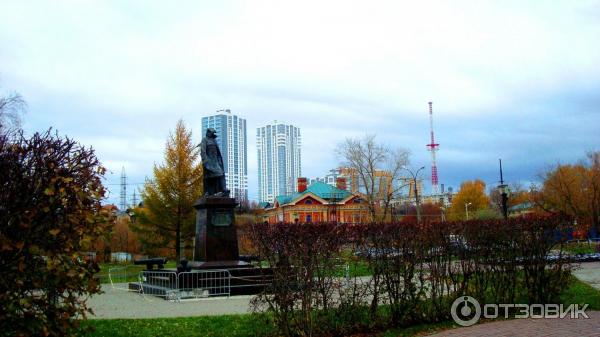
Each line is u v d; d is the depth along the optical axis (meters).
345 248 10.34
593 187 53.62
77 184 6.88
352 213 69.00
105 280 26.64
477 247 12.22
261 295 9.84
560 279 13.53
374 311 10.75
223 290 17.44
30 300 6.37
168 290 17.36
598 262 29.28
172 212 34.06
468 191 85.31
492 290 12.58
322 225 10.11
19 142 6.56
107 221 7.25
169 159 34.12
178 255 34.47
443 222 12.09
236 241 19.36
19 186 6.29
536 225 13.14
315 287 9.83
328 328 10.12
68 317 6.68
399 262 11.04
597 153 54.75
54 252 6.45
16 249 6.22
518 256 12.97
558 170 56.22
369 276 10.78
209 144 20.42
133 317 12.73
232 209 19.58
